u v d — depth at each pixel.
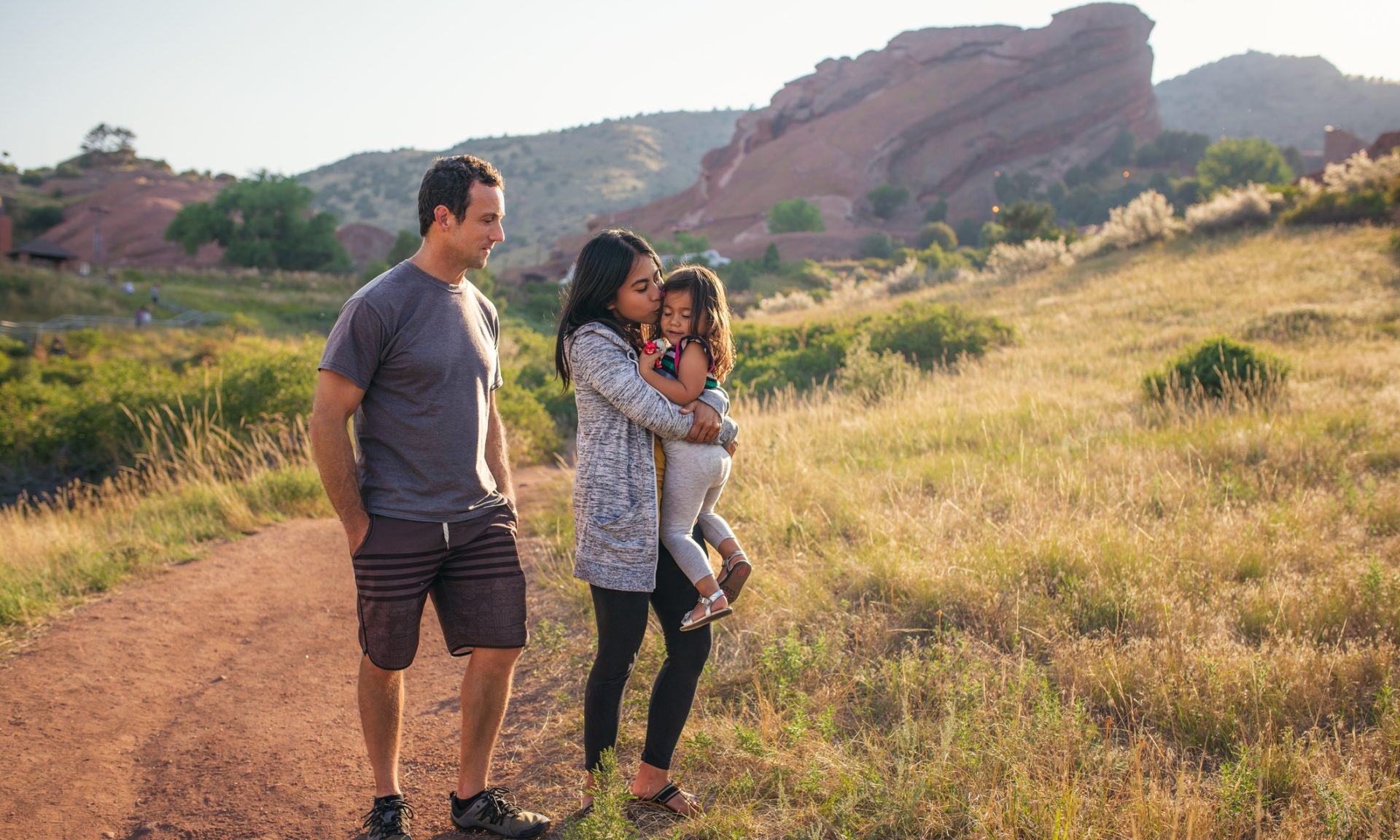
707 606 2.75
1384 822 2.63
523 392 15.37
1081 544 4.95
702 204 153.00
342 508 2.69
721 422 2.86
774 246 79.38
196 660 4.97
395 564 2.73
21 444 12.62
